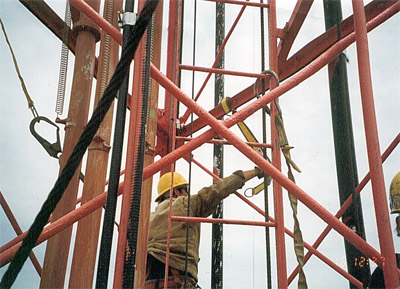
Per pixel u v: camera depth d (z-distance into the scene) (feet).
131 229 7.47
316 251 18.19
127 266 7.29
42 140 14.61
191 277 15.53
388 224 9.10
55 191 7.06
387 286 8.90
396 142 17.60
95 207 9.98
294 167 10.84
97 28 16.35
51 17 17.22
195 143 10.28
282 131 11.18
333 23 20.36
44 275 13.35
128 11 7.95
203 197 15.16
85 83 15.65
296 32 20.42
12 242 13.62
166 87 10.08
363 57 10.09
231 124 10.35
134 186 7.66
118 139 7.49
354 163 16.71
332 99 16.98
